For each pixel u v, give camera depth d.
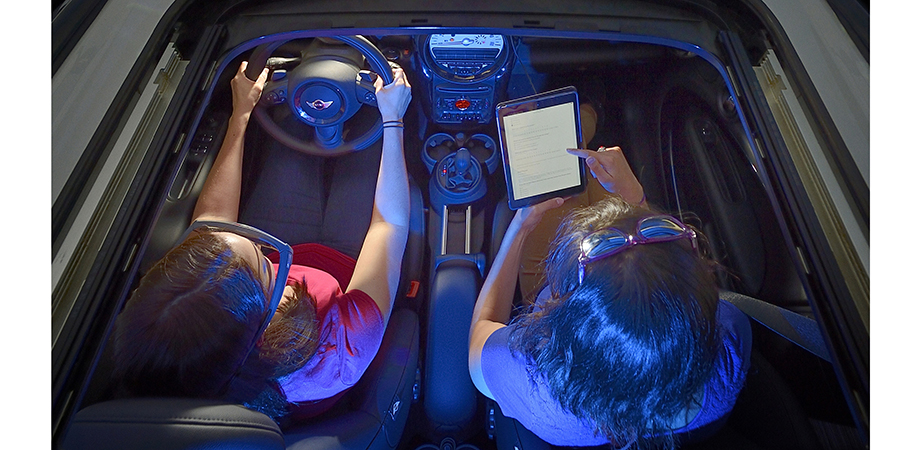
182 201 1.46
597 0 1.23
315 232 1.56
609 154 1.21
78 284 0.84
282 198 1.59
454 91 1.72
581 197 1.58
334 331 1.01
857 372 0.83
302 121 1.67
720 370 0.79
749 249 1.47
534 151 1.29
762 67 1.14
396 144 1.36
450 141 1.82
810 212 0.94
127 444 0.61
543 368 0.73
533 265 1.49
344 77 1.46
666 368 0.62
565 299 0.69
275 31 1.22
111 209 0.92
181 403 0.67
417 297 1.59
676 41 1.22
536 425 0.87
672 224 0.67
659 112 1.91
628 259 0.64
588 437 0.83
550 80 2.01
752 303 1.12
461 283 1.45
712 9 1.22
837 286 0.88
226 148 1.39
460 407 1.29
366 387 1.19
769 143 1.03
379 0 1.24
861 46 1.06
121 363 0.71
